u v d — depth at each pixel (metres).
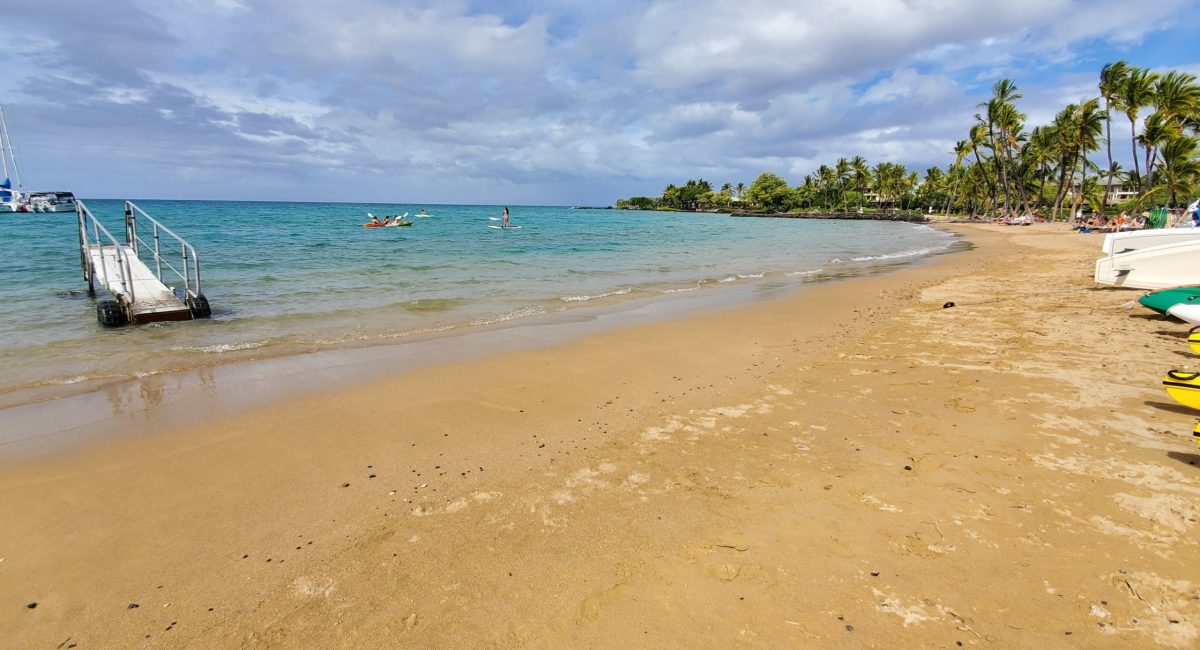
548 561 3.23
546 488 4.11
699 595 2.89
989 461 4.18
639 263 21.81
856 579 2.96
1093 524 3.30
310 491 4.11
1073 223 51.41
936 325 9.46
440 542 3.45
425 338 8.95
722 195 150.62
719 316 10.83
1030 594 2.76
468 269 18.73
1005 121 54.94
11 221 45.34
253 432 5.17
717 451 4.66
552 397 6.12
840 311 11.34
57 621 2.84
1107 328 8.33
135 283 12.20
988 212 87.06
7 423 5.38
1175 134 39.69
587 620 2.75
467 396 6.15
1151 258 10.95
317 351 8.10
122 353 7.91
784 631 2.62
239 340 8.77
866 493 3.83
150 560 3.32
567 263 21.39
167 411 5.70
